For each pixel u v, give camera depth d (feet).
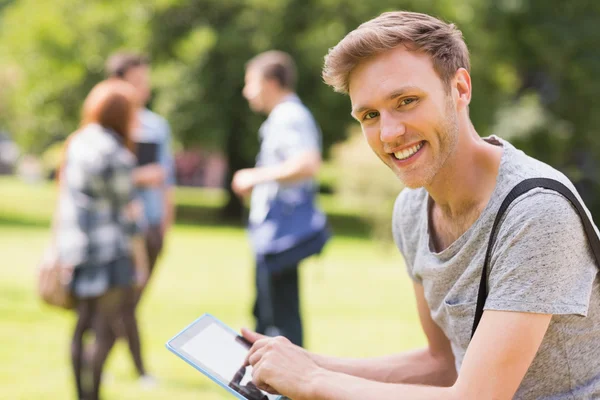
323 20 53.78
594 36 61.57
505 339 4.85
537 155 61.31
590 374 5.29
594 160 65.31
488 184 5.29
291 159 14.89
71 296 13.07
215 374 5.72
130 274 13.09
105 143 12.90
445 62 5.13
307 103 53.93
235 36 52.90
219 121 53.57
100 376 13.38
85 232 12.80
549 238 4.82
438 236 5.80
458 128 5.24
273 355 5.52
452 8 55.11
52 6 57.16
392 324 22.18
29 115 57.62
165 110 53.16
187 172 92.68
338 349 18.60
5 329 19.54
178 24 55.47
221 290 27.32
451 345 6.08
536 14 62.64
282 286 15.28
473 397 4.84
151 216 16.39
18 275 28.40
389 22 5.14
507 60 62.69
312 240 15.07
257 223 15.37
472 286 5.30
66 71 55.98
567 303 4.88
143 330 20.03
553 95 65.72
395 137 5.06
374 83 5.07
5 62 56.75
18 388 14.69
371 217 40.86
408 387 5.08
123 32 55.83
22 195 67.56
